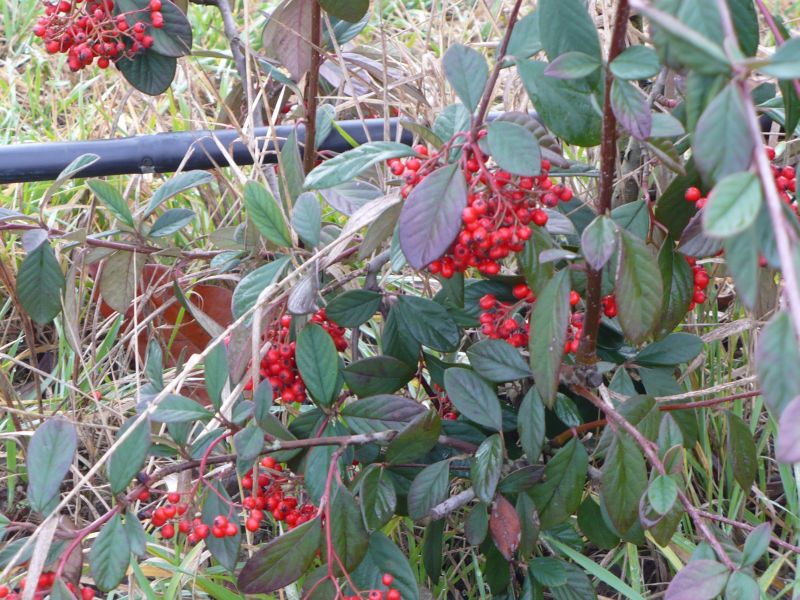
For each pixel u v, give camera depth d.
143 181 1.16
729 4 0.62
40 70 1.39
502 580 0.79
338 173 0.68
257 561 0.67
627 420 0.71
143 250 0.90
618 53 0.60
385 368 0.76
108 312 1.06
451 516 0.88
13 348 1.06
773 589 0.86
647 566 0.91
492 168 0.70
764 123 0.97
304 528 0.67
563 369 0.73
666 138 0.71
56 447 0.66
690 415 0.78
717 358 0.96
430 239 0.63
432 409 0.71
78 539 0.66
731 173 0.49
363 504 0.71
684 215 0.73
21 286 0.87
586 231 0.62
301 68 0.95
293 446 0.71
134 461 0.67
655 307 0.64
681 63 0.51
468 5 1.51
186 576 0.81
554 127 0.66
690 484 0.88
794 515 0.85
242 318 0.72
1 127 1.32
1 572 0.69
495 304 0.77
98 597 0.85
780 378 0.50
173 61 0.90
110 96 1.36
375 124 0.98
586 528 0.80
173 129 1.25
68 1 0.85
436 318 0.78
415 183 0.66
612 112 0.61
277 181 0.92
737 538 0.88
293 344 0.77
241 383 0.79
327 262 0.78
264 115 1.13
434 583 0.81
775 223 0.48
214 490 0.70
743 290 0.49
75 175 0.93
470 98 0.65
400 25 1.56
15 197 1.10
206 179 0.90
